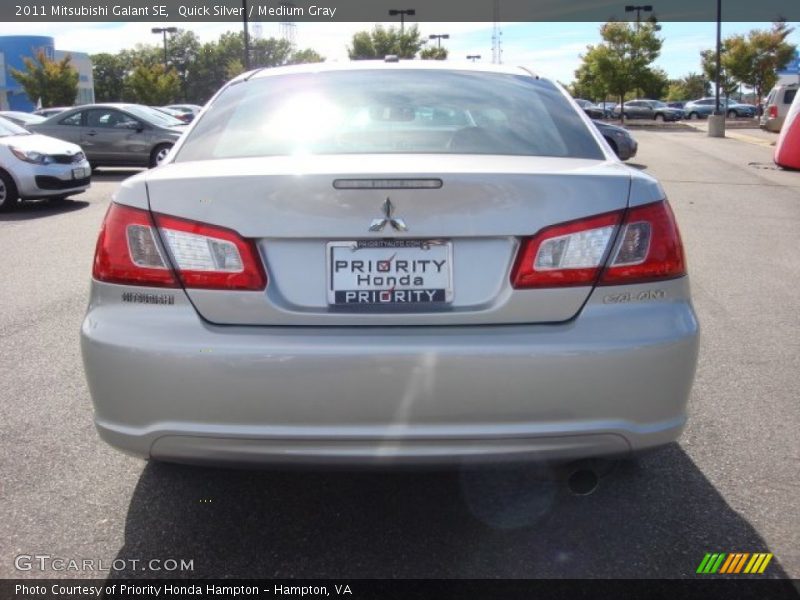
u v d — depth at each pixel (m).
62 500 2.99
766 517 2.85
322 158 2.63
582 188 2.41
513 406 2.30
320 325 2.36
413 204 2.35
